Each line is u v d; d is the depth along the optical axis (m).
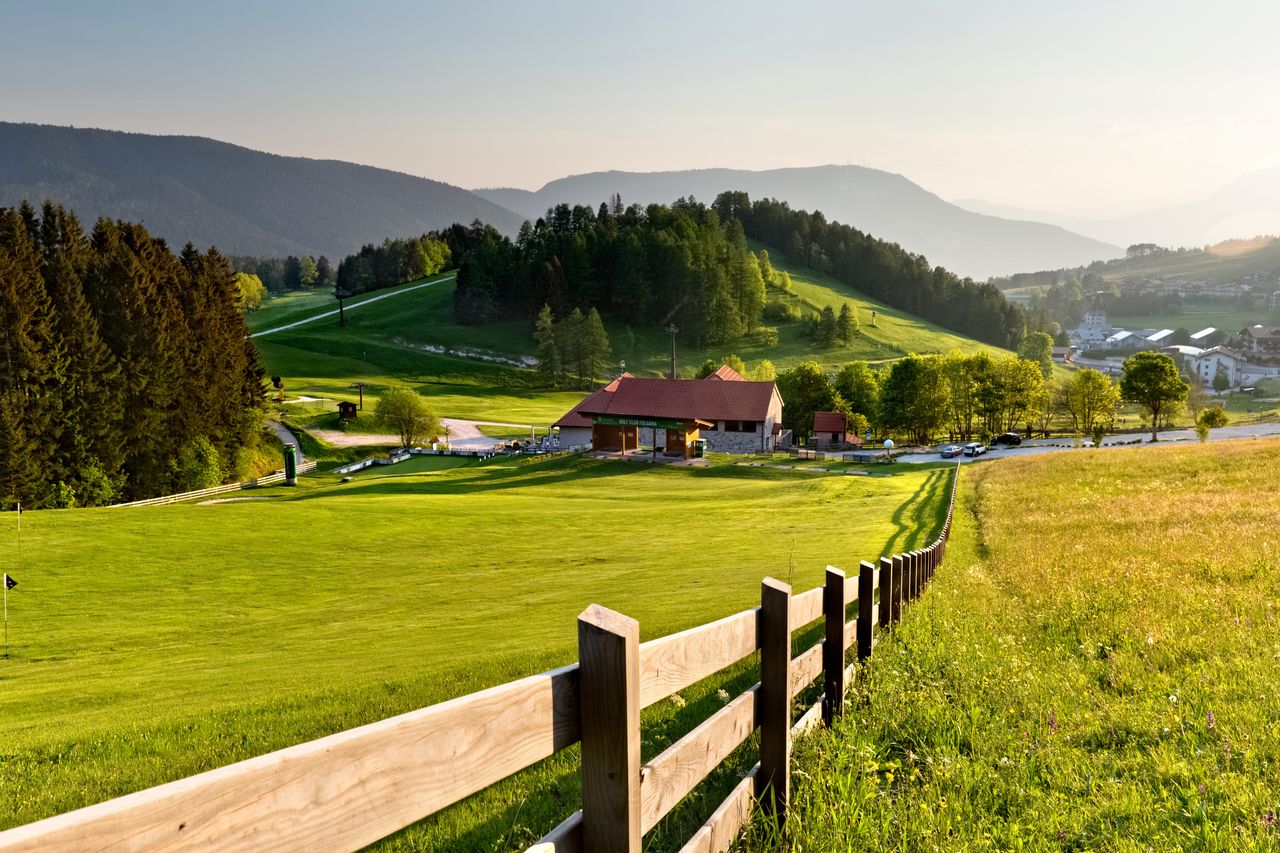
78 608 24.66
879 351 182.50
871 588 7.62
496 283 187.50
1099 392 106.19
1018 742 5.98
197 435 74.31
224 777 1.49
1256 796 4.87
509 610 20.86
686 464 70.00
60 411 60.75
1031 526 25.36
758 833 4.39
